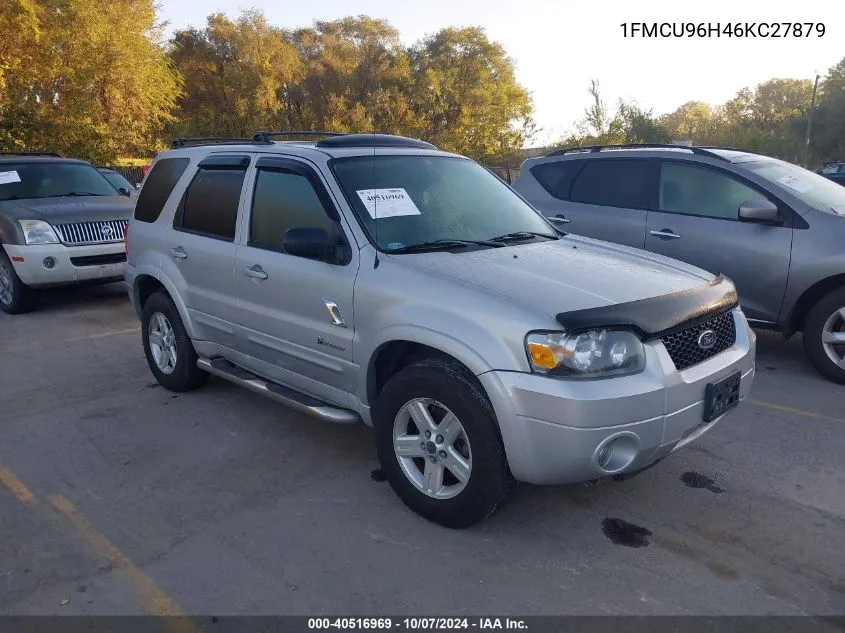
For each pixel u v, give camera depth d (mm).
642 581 3223
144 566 3363
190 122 42625
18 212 8617
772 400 5434
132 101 27031
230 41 45844
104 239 8859
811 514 3795
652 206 6738
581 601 3088
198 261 5020
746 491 4043
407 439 3711
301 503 3943
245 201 4688
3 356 6879
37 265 8398
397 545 3516
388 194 4234
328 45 49719
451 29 50531
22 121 21547
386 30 50906
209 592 3166
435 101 49656
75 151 22688
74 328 7996
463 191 4621
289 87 48562
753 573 3279
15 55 24078
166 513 3848
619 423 3141
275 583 3227
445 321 3430
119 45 25781
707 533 3617
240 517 3797
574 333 3152
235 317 4758
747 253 6043
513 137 50562
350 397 4078
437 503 3609
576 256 4051
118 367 6430
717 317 3705
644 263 4051
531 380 3154
